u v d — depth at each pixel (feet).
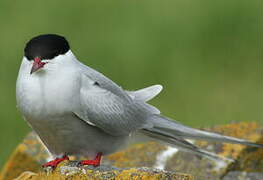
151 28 57.26
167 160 34.65
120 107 29.81
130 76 52.21
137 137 31.94
